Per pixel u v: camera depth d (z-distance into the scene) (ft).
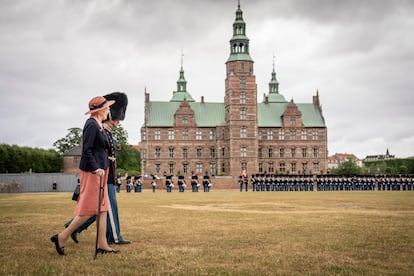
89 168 35.99
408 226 53.52
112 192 41.83
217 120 384.88
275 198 129.18
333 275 29.55
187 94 425.28
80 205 36.17
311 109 402.93
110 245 40.86
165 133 372.58
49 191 233.76
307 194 167.84
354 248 38.86
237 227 52.85
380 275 29.53
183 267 31.81
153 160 370.32
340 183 251.60
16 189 227.40
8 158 303.68
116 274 29.73
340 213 72.18
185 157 374.22
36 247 39.73
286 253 36.76
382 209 81.71
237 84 362.74
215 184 271.90
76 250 38.42
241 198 129.49
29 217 65.72
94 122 37.63
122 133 380.17
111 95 43.78
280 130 389.60
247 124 362.12
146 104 375.25
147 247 39.70
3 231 49.49
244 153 360.89
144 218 63.62
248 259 34.47
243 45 368.07
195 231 49.52
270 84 438.81
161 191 222.07
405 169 405.80
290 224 55.72
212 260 34.14
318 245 40.32
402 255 35.88
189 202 106.42
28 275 29.22
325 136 392.68
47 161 343.87
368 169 429.38
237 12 371.97
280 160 387.55
